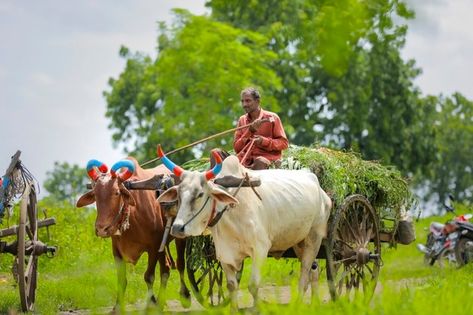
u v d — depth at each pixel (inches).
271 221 414.3
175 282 571.2
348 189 477.7
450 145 2652.6
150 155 1445.6
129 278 578.9
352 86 1435.8
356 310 330.3
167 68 1077.1
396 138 1542.8
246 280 581.3
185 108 1115.9
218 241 400.8
